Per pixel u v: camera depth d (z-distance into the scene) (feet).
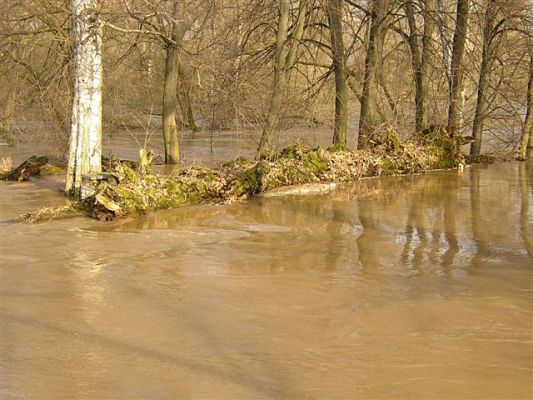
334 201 44.86
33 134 76.28
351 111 82.38
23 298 23.77
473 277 26.53
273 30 65.00
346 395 16.33
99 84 45.50
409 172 59.00
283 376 17.40
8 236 33.76
